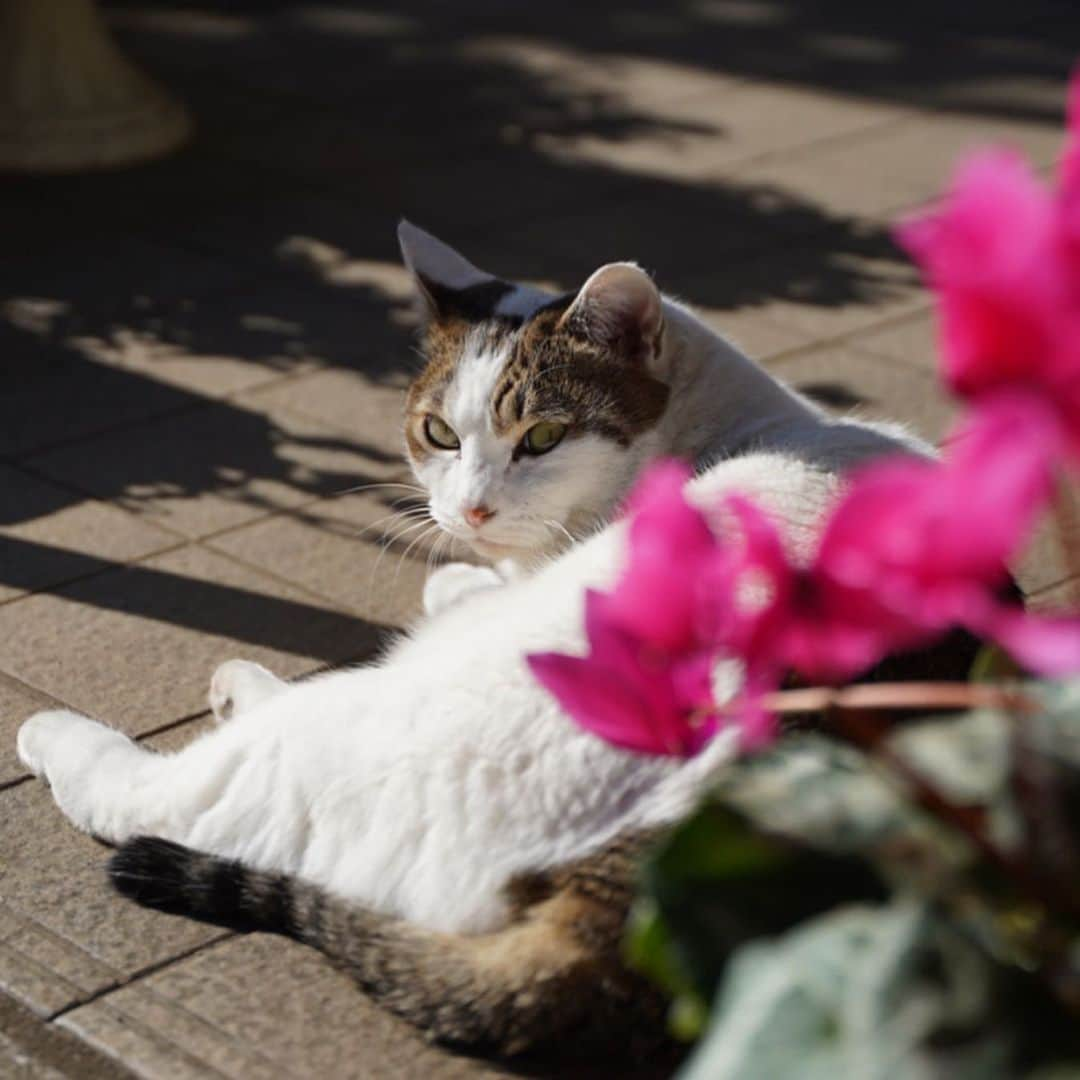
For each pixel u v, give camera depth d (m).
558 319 4.12
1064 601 4.56
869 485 2.03
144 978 3.38
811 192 8.20
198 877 3.46
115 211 7.94
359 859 3.25
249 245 7.56
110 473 5.61
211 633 4.70
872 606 2.03
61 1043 3.25
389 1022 3.25
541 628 3.29
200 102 9.47
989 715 2.30
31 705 4.34
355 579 5.00
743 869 2.20
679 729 2.31
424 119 9.25
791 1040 2.03
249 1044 3.20
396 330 6.72
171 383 6.27
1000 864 2.08
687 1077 2.09
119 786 3.73
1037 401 1.89
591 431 4.08
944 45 10.56
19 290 7.09
